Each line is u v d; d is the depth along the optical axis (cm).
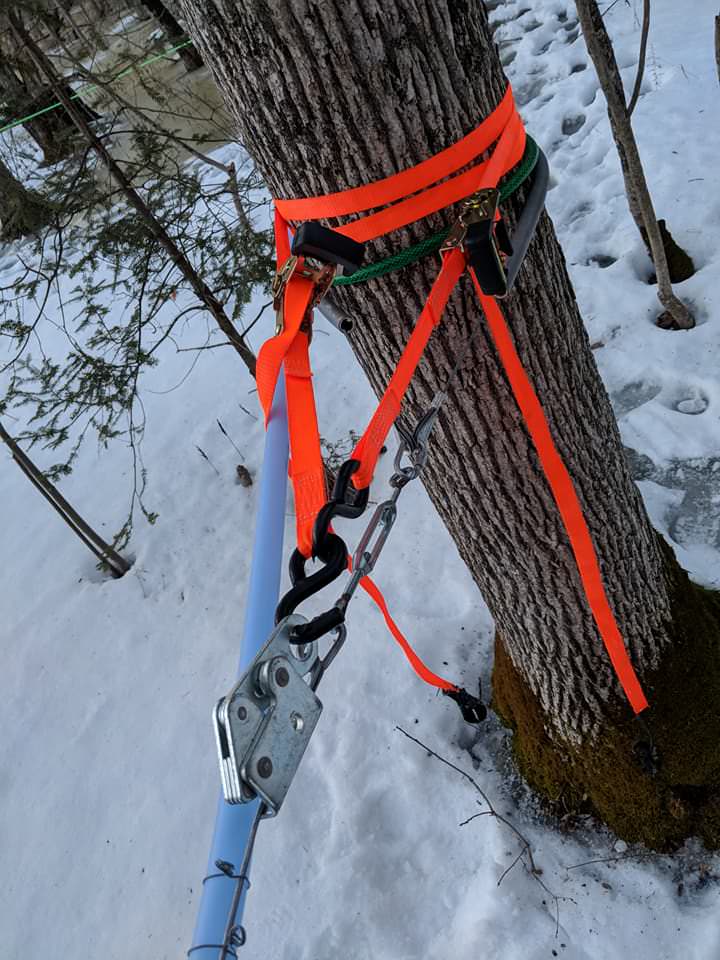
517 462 151
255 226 430
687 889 191
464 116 104
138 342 292
